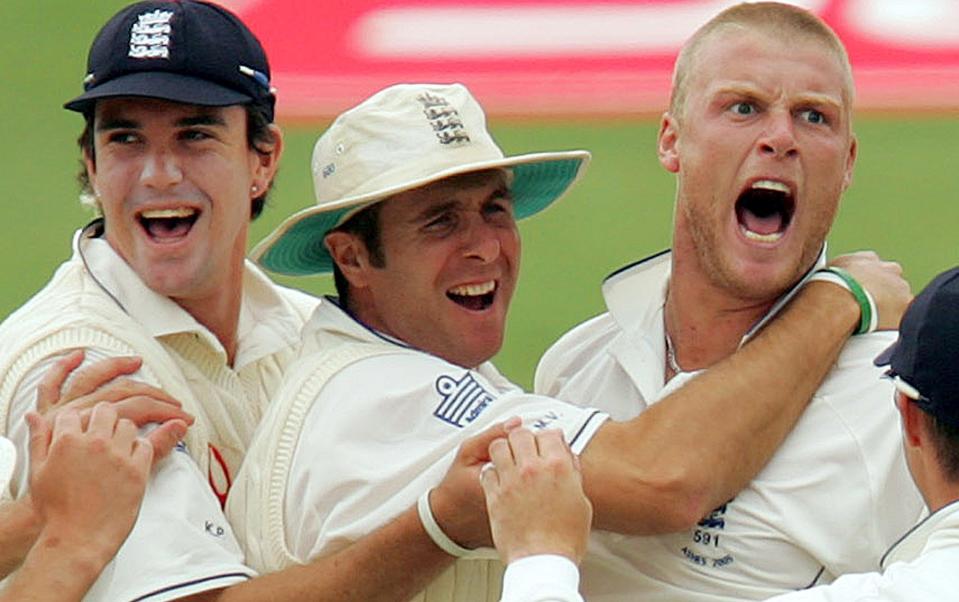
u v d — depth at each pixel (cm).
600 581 2152
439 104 2233
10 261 5134
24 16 6406
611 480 2028
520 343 4678
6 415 2170
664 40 6156
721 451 2042
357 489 2070
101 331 2228
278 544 2120
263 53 2395
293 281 4762
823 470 2077
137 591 2030
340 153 2236
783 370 2092
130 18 2303
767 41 2153
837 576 2069
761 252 2162
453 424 2094
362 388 2123
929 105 5872
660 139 2292
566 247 5147
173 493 2092
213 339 2344
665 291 2322
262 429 2194
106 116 2294
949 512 1803
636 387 2283
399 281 2228
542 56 6125
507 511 1902
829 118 2153
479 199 2223
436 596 2141
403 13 6306
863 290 2167
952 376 1811
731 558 2091
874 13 6209
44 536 2002
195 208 2316
